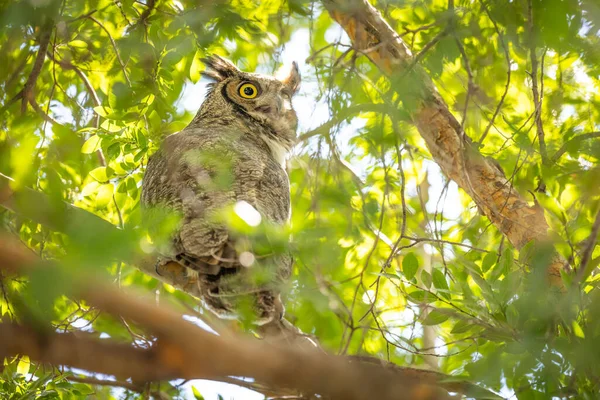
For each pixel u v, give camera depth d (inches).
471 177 434.3
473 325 340.5
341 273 529.7
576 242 398.0
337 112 404.8
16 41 453.1
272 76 559.2
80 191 489.7
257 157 431.5
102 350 222.1
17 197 251.8
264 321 320.8
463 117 401.4
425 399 259.4
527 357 316.2
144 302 221.6
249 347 233.5
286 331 350.9
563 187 433.7
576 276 324.2
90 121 498.3
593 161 430.0
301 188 497.4
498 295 335.6
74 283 204.1
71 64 493.0
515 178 442.3
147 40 443.5
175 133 470.3
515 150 491.5
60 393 416.2
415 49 506.3
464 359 420.5
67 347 216.8
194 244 346.6
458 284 355.9
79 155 463.5
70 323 368.5
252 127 532.4
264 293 321.4
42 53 447.5
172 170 401.1
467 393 322.7
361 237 512.4
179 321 224.2
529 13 349.4
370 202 524.7
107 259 201.3
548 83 499.2
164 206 373.1
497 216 427.5
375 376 254.1
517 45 404.8
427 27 433.1
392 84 394.6
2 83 463.2
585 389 307.4
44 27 433.7
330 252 282.4
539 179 436.8
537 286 325.7
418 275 484.7
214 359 227.3
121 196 457.7
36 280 197.0
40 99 537.3
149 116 452.4
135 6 486.9
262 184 398.9
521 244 415.2
